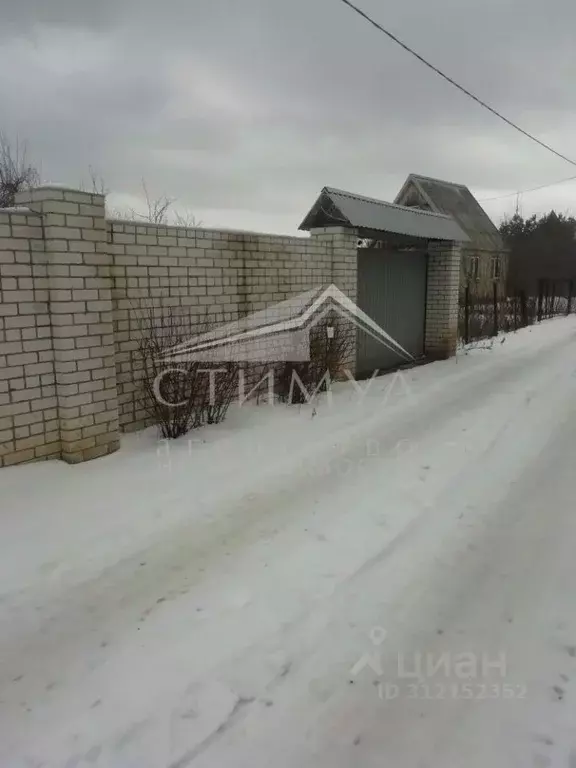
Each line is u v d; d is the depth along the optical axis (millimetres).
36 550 2783
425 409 5730
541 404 5867
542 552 2842
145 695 1875
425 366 8656
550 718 1804
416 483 3754
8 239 3365
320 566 2709
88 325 3832
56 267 3576
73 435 3828
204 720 1776
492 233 27859
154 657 2062
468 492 3604
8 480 3443
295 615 2326
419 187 24562
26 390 3598
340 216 6949
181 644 2137
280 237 6035
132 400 4609
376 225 7289
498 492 3600
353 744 1705
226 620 2287
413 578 2609
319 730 1754
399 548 2889
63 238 3588
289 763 1629
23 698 1851
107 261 3922
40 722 1753
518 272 32812
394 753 1672
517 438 4707
